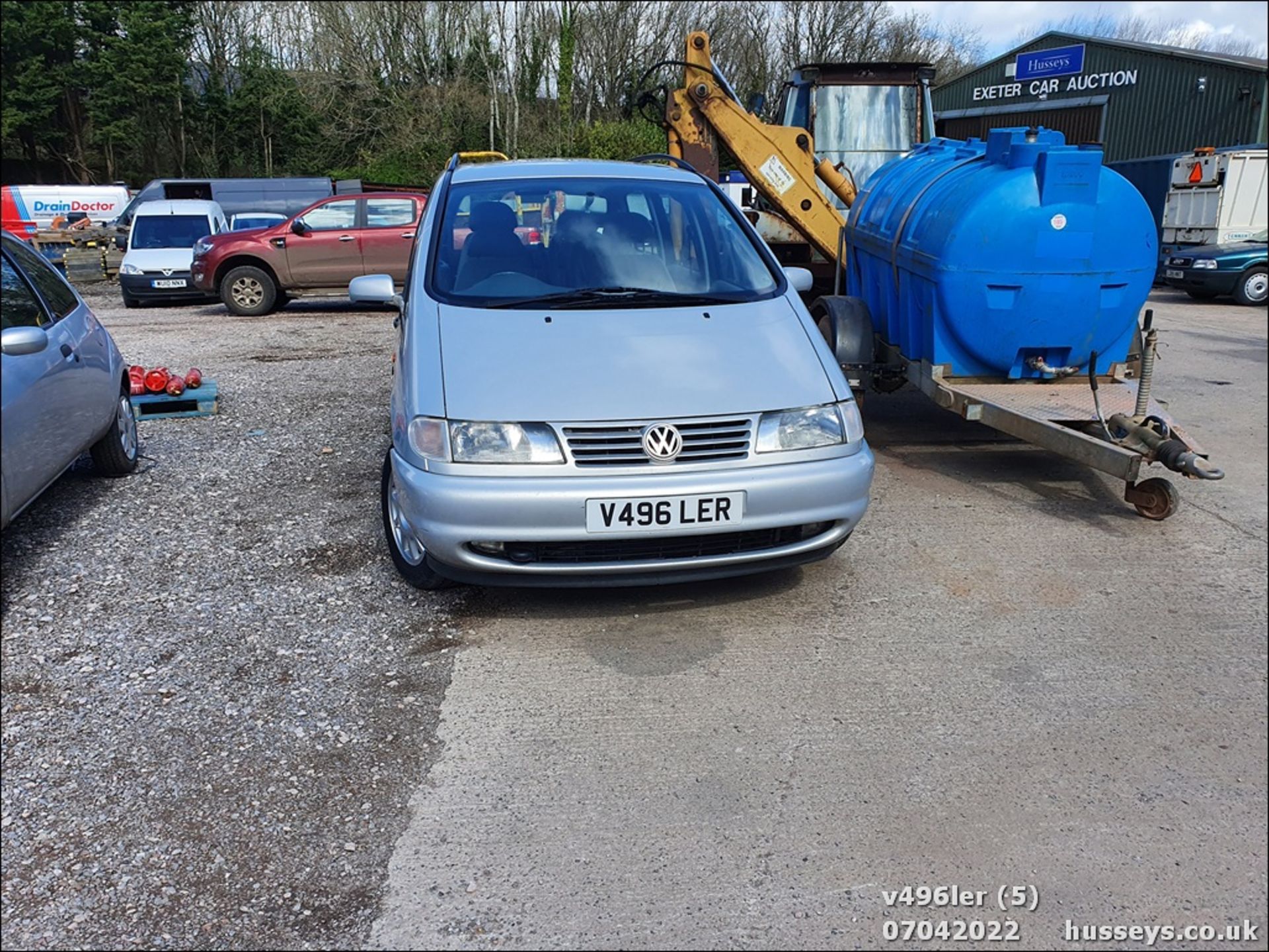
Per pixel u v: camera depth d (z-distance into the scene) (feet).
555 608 12.55
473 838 8.29
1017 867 7.97
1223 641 11.73
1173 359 32.24
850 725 9.96
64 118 134.21
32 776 9.07
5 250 14.65
